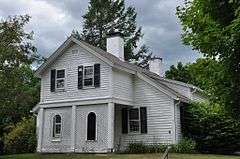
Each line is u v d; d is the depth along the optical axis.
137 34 55.94
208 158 20.27
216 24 7.84
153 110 27.20
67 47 28.09
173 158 20.27
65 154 25.31
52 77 28.50
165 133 26.41
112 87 25.95
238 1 7.24
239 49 7.43
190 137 26.98
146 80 27.77
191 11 8.66
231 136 25.95
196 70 8.62
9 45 24.56
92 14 54.84
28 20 26.25
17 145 32.69
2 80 23.45
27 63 25.66
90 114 26.66
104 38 53.88
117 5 55.34
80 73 27.36
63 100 27.64
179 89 30.80
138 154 23.44
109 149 25.11
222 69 7.74
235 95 7.95
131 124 27.86
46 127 28.11
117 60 28.69
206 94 9.04
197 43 8.27
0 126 35.66
